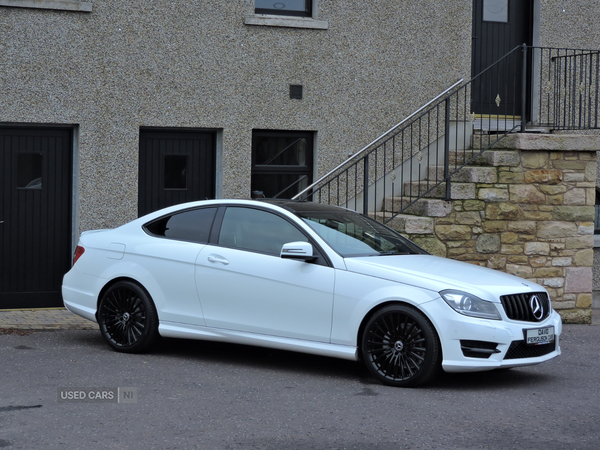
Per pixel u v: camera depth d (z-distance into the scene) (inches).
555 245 395.2
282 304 261.3
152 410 212.7
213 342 318.0
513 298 251.8
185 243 281.3
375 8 431.2
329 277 256.1
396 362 247.4
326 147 427.2
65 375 250.4
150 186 405.7
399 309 246.2
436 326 240.7
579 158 396.8
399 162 441.4
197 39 400.2
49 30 376.5
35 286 388.8
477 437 196.1
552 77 466.0
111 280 290.5
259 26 410.9
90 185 386.6
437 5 442.6
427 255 288.2
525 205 391.2
